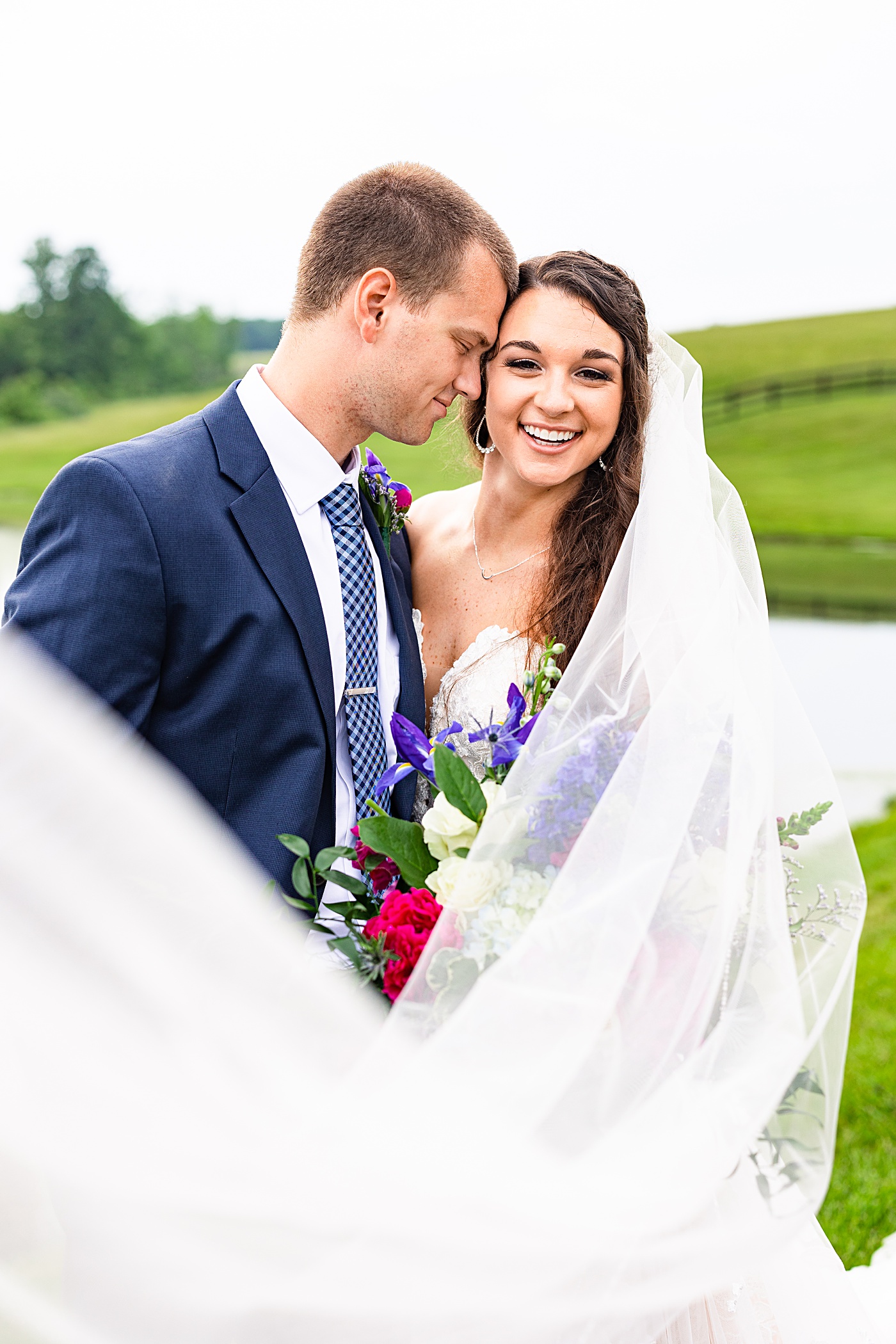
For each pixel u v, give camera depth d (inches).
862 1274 94.4
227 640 70.3
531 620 84.6
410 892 65.5
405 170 76.5
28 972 41.2
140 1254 43.8
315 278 75.9
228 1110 44.6
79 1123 41.6
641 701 66.9
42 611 66.3
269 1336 46.1
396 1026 53.2
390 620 83.1
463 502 95.1
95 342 971.9
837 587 420.2
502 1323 47.3
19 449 899.4
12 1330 42.3
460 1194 46.1
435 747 64.6
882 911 190.5
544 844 60.7
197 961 46.9
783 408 502.3
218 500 71.7
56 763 45.3
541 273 79.4
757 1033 54.8
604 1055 52.2
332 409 76.8
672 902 57.2
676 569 69.3
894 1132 126.6
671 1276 49.6
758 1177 55.0
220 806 71.1
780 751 68.1
